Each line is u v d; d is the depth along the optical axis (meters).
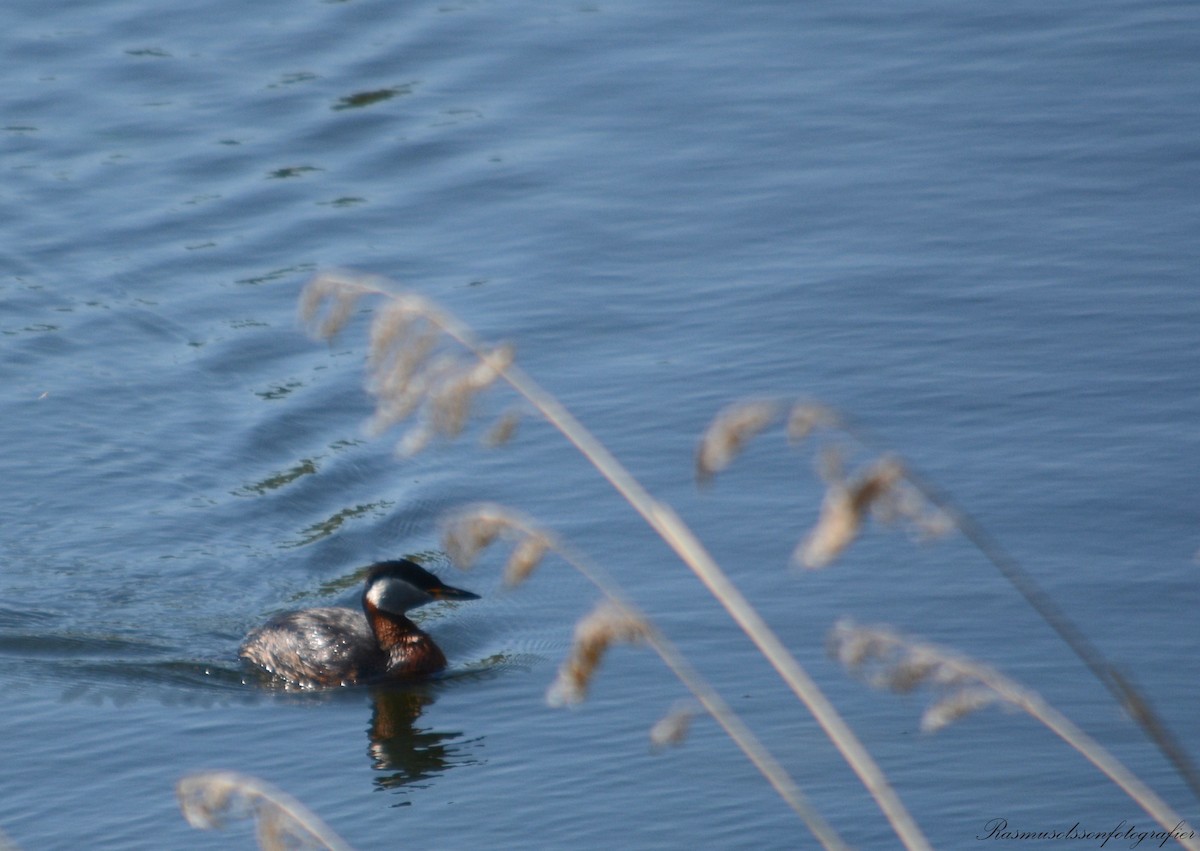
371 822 11.69
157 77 27.88
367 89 26.95
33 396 19.81
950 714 5.27
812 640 13.81
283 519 17.38
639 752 12.38
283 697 14.38
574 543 15.91
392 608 14.89
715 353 19.12
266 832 5.74
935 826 11.01
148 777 12.67
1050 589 14.22
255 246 22.75
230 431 18.97
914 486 4.77
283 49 28.67
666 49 27.73
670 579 15.10
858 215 22.17
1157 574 14.32
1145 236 20.98
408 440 5.00
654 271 21.17
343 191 23.98
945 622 13.89
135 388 19.86
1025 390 17.78
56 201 24.27
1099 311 19.34
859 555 15.25
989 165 23.16
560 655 14.55
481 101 26.38
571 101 26.16
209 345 20.62
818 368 18.56
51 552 16.89
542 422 18.31
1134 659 13.06
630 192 23.28
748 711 12.83
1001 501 15.70
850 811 11.27
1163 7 27.81
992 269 20.50
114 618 15.73
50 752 13.12
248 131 25.98
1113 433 16.80
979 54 26.62
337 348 20.45
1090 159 23.05
